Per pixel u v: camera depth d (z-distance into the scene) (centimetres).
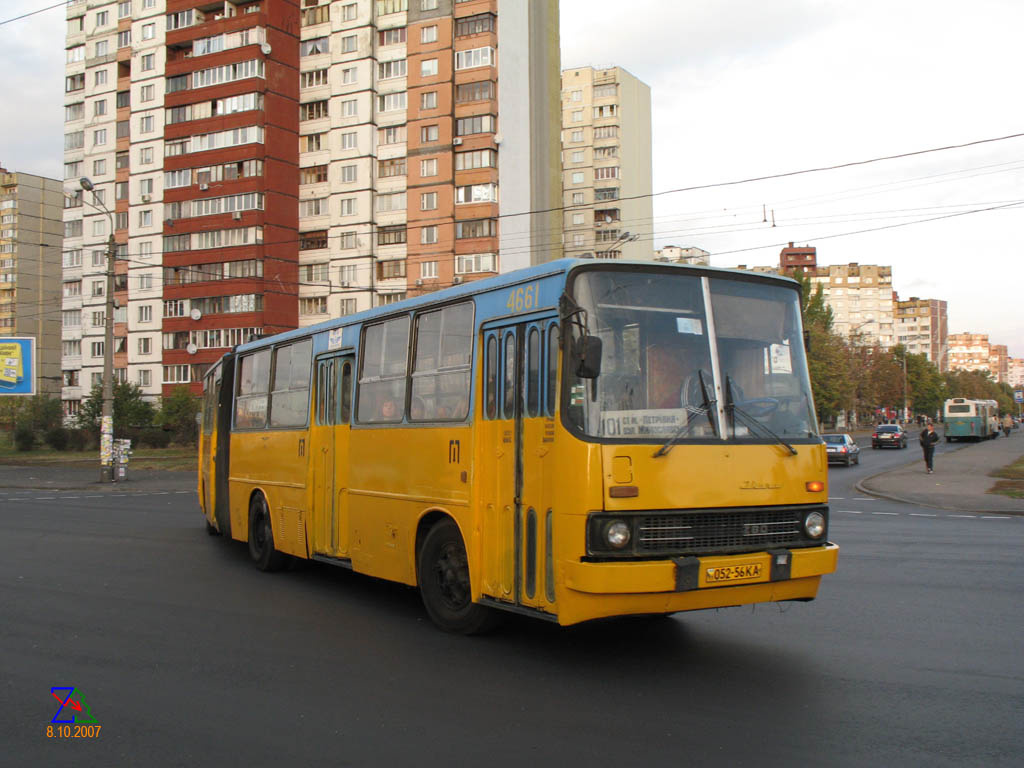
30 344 5097
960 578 1059
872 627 791
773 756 473
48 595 980
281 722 542
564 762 468
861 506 2170
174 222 6450
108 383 3105
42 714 564
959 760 466
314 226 6325
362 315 952
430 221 5975
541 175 6109
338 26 6253
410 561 827
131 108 6675
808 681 618
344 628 805
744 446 650
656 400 635
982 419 6794
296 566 1166
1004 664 661
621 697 582
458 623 764
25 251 10631
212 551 1348
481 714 551
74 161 7100
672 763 465
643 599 590
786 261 17138
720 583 608
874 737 502
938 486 2655
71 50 7106
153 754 491
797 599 658
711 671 646
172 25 6512
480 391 734
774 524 654
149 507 2161
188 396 5778
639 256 8844
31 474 3594
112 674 655
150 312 6594
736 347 677
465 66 5944
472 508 727
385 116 6150
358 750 491
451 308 794
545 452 644
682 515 616
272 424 1165
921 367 11531
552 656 694
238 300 6191
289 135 6312
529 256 5956
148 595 981
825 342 6862
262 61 6150
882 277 17212
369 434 909
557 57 6425
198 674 653
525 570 662
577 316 620
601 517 596
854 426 9619
